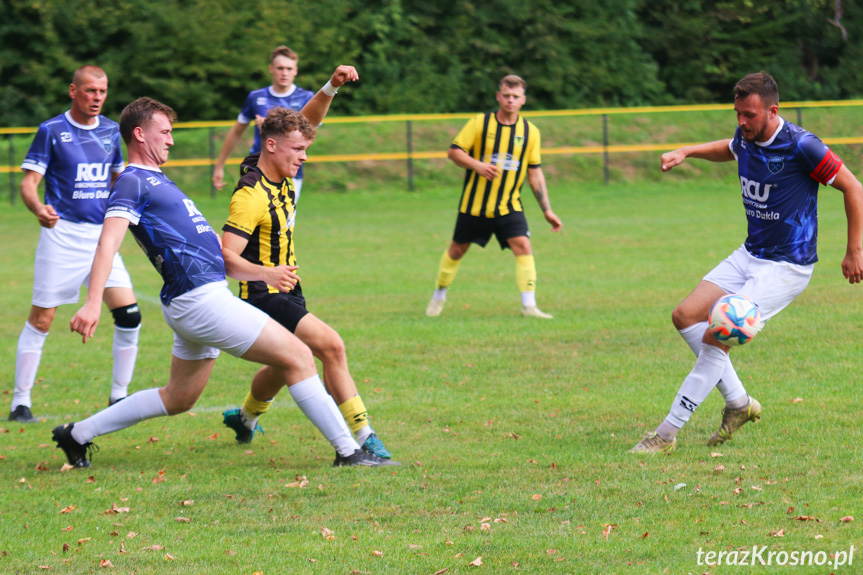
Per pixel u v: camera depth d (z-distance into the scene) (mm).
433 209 33750
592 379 10852
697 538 5918
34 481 7648
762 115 7621
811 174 7754
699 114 44688
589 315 14883
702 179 40656
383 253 23484
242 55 44438
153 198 7328
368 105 47250
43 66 42875
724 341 7699
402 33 48531
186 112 44500
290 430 9273
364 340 13445
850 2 52375
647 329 13609
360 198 37562
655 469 7449
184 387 7918
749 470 7301
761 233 8078
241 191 7688
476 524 6363
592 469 7527
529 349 12625
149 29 43250
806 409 9062
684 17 52250
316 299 17188
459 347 12883
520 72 49344
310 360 7688
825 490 6695
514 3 48688
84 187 10180
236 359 12680
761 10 51406
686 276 18516
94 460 8328
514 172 14641
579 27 49281
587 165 41156
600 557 5688
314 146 40750
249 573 5617
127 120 7422
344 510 6738
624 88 50125
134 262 23094
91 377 11836
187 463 8172
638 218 29047
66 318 16188
